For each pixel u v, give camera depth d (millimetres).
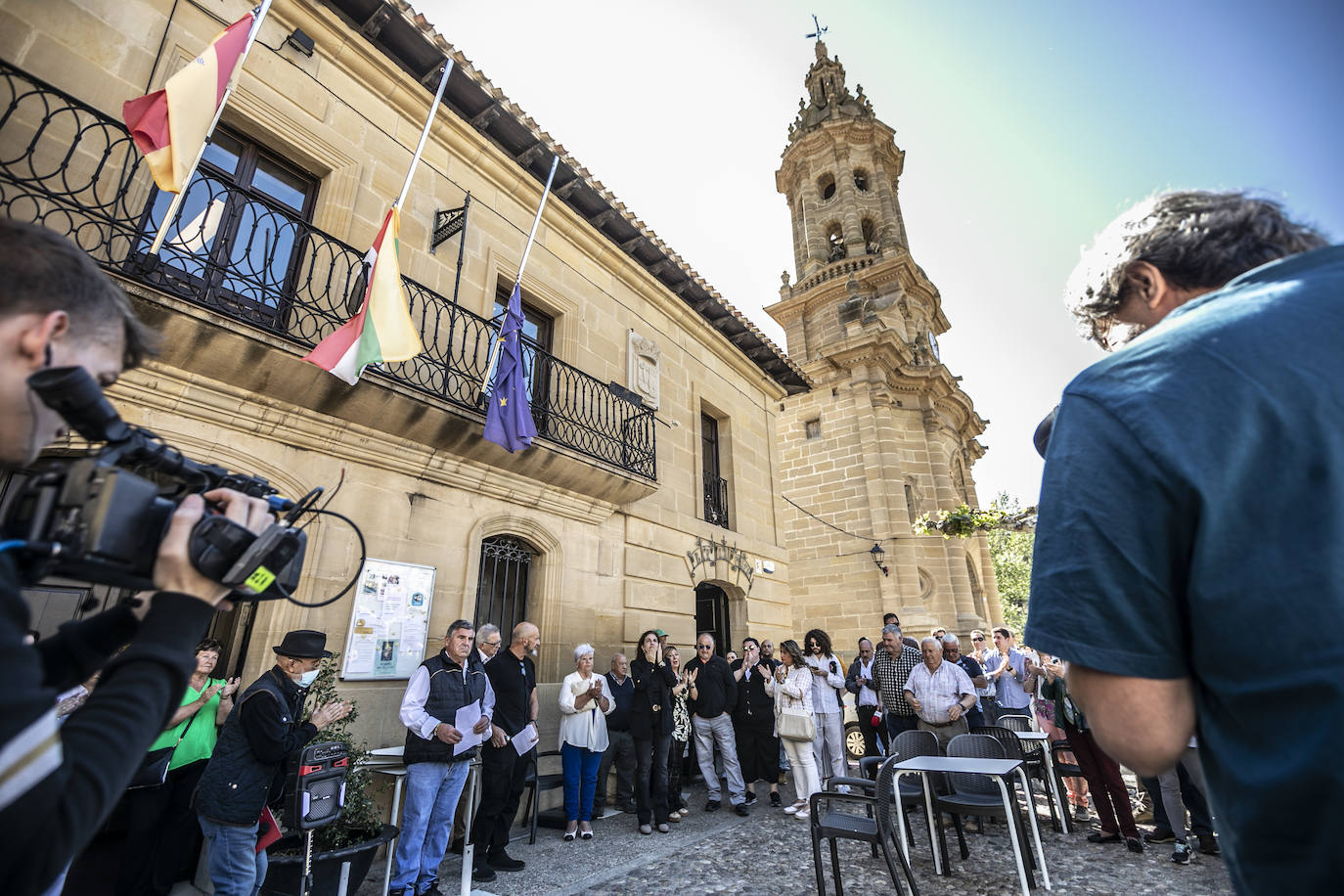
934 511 18484
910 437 19281
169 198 5305
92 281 932
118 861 5000
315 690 4992
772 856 5668
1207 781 737
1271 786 615
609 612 8523
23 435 845
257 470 5367
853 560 17672
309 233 5660
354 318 5426
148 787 4375
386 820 5559
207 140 4680
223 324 4809
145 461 998
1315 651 605
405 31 6832
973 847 5922
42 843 612
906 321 22312
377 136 7008
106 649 1034
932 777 5250
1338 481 652
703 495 11000
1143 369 834
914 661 7531
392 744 5719
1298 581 632
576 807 6355
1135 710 731
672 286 11148
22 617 737
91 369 916
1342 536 637
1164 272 1028
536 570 7914
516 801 5559
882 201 24750
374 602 5875
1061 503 844
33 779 622
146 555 891
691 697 7699
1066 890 4762
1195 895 4594
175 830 4559
